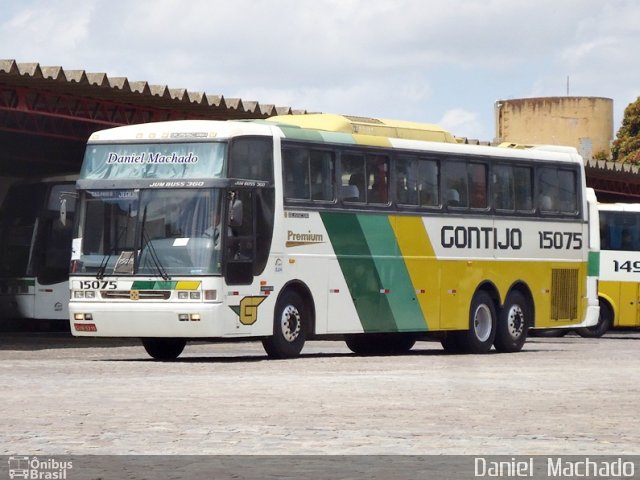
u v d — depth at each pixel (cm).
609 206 5084
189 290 2689
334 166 2952
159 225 2739
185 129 2766
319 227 2902
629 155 9006
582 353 3338
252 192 2762
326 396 1894
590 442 1380
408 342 3391
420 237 3144
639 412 1700
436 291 3181
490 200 3338
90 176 2836
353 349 3391
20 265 4244
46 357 2947
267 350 2847
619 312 5066
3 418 1578
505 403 1816
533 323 3453
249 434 1430
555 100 8825
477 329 3306
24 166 4606
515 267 3397
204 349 3641
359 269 2992
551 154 3525
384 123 3184
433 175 3197
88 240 2798
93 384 2091
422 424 1541
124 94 3428
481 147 3328
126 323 2739
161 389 1998
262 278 2773
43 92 3378
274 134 2820
